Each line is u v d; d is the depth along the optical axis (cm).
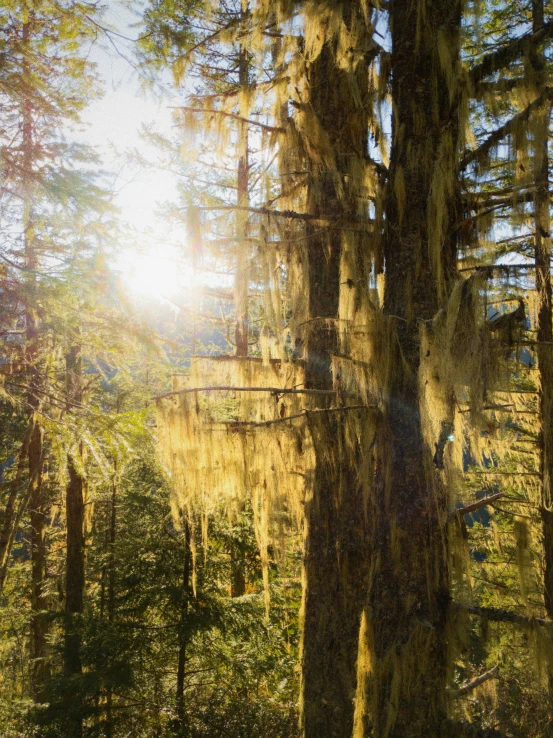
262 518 462
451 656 316
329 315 485
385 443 340
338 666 436
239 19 543
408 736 303
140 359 757
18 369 695
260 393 473
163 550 795
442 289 335
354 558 445
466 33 347
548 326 517
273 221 423
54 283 608
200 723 738
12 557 1157
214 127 535
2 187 618
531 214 332
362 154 481
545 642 300
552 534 574
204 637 771
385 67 379
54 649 891
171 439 438
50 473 1079
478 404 288
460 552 336
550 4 618
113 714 790
